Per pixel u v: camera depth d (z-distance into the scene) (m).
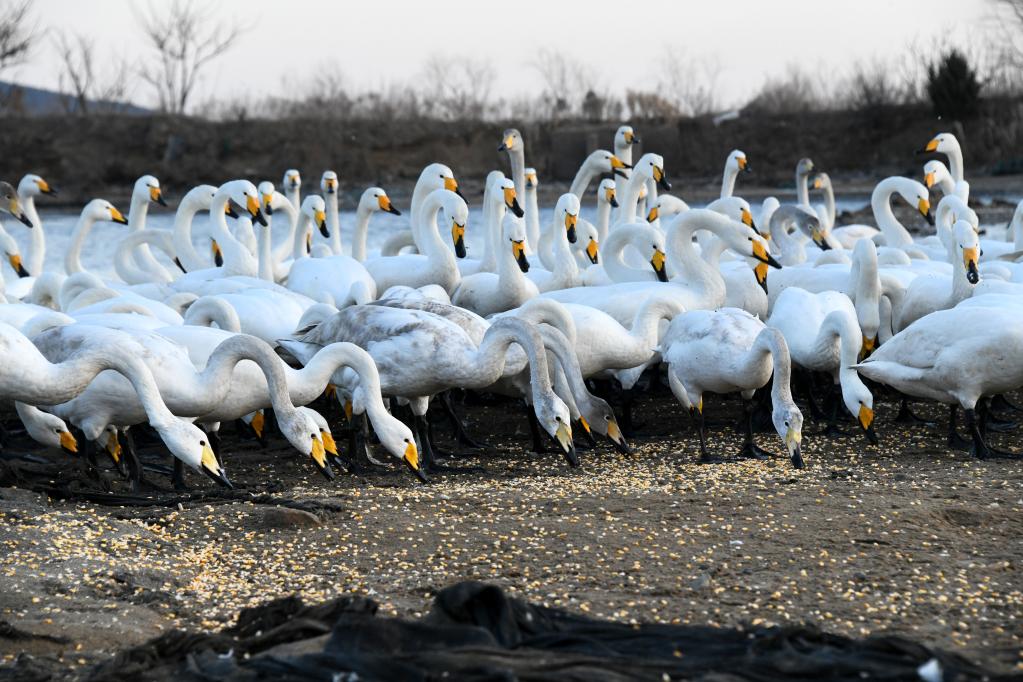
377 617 5.93
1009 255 18.44
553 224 18.83
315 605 6.60
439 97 71.31
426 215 16.88
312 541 8.25
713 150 64.38
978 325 10.74
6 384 9.21
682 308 12.64
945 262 18.14
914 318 14.40
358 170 63.84
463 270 18.55
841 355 11.52
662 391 15.27
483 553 7.87
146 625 6.77
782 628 5.91
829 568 7.41
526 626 6.10
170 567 7.75
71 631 6.59
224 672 5.67
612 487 9.80
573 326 11.95
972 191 45.22
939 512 8.67
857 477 10.05
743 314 11.46
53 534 8.20
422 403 11.28
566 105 71.38
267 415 13.30
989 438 12.10
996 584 7.13
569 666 5.47
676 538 8.06
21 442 12.49
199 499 9.35
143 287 17.31
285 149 64.38
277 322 13.45
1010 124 57.53
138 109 76.69
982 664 5.66
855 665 5.43
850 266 16.30
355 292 14.78
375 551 8.00
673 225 15.05
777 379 10.52
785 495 9.27
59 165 63.28
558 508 8.91
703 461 11.17
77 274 15.94
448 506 9.06
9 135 64.31
